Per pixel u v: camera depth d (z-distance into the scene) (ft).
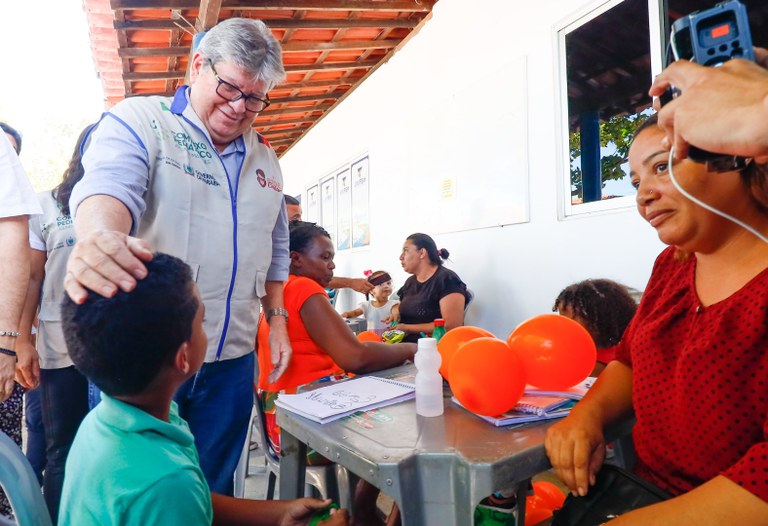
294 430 3.23
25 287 3.96
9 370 3.82
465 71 10.14
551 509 4.41
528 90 8.55
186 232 3.97
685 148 1.82
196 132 4.14
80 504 2.30
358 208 15.78
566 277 7.98
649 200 2.58
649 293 3.18
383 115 13.75
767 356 2.18
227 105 4.06
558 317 3.47
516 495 3.69
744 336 2.26
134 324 2.30
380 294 12.07
